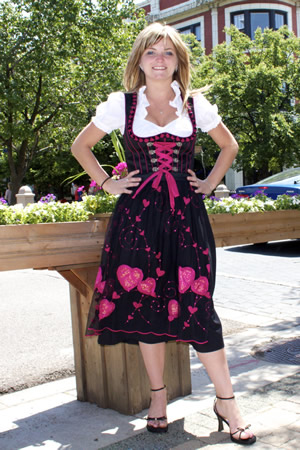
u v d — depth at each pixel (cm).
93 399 283
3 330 469
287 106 1922
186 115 240
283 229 338
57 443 236
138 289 221
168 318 223
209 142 1808
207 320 223
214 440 228
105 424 254
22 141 1856
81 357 285
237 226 308
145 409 271
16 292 642
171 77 245
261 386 290
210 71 1978
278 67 1855
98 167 239
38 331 464
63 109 1825
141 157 234
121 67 1798
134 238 223
